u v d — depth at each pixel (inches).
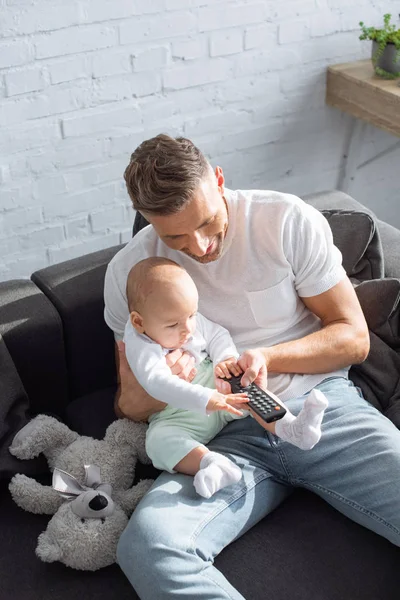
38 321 66.0
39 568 55.2
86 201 99.2
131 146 98.6
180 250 57.5
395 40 96.4
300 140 110.3
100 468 59.9
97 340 69.4
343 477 56.1
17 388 63.2
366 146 114.4
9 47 85.7
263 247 59.5
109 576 54.6
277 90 104.7
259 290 60.7
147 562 50.6
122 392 61.9
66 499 57.9
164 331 57.4
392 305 64.9
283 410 53.8
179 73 96.8
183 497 54.6
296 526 56.2
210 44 96.9
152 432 58.9
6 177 92.7
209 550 52.6
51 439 61.6
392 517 53.2
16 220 95.9
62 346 67.9
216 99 101.0
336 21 103.7
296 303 62.3
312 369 59.6
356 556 53.4
